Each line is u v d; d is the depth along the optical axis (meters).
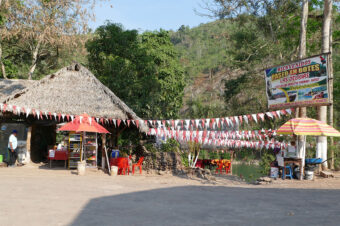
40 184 9.67
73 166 15.41
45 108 15.28
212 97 63.28
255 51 31.58
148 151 17.11
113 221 5.44
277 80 13.49
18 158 16.59
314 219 5.70
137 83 26.08
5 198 7.23
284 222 5.47
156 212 6.26
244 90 34.69
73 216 5.70
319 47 27.92
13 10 19.86
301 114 13.79
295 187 10.52
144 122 16.11
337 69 27.86
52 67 37.09
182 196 8.34
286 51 31.00
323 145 15.48
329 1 15.73
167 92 28.33
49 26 19.39
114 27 27.22
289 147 13.20
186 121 14.67
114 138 18.42
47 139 20.23
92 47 26.58
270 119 26.44
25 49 32.91
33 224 5.13
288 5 26.19
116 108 16.27
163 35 31.17
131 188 9.67
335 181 11.98
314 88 11.95
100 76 26.31
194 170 15.28
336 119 26.91
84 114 14.20
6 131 18.23
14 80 22.27
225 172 21.00
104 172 14.68
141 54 26.83
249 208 6.77
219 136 16.38
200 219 5.71
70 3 18.30
